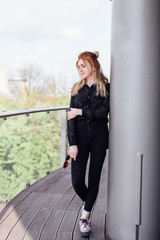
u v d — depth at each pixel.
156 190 2.24
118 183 2.30
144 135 2.19
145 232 2.25
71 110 2.39
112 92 2.32
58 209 3.00
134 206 2.23
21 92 17.56
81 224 2.46
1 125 2.94
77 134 2.44
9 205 3.10
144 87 2.17
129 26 2.17
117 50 2.26
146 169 2.20
